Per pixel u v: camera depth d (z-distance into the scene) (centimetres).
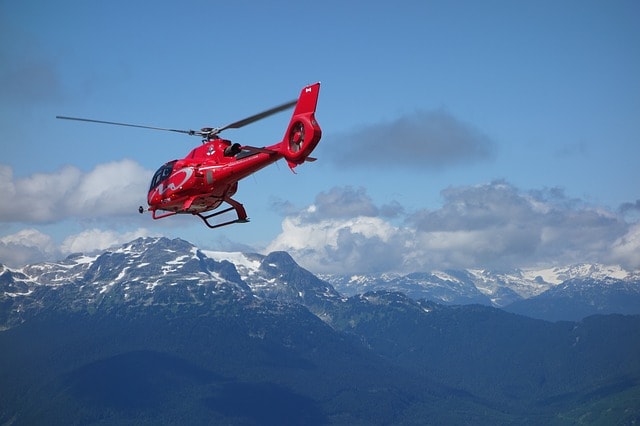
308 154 5588
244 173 6031
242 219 6284
